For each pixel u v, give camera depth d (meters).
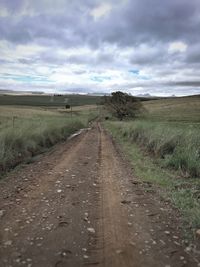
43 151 12.94
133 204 5.71
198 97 144.25
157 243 3.95
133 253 3.65
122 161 11.16
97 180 7.70
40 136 14.45
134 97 81.75
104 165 10.10
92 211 5.18
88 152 13.57
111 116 87.69
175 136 12.23
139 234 4.24
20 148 10.99
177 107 113.56
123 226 4.54
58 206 5.37
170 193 6.56
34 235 4.05
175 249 3.79
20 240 3.88
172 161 9.70
